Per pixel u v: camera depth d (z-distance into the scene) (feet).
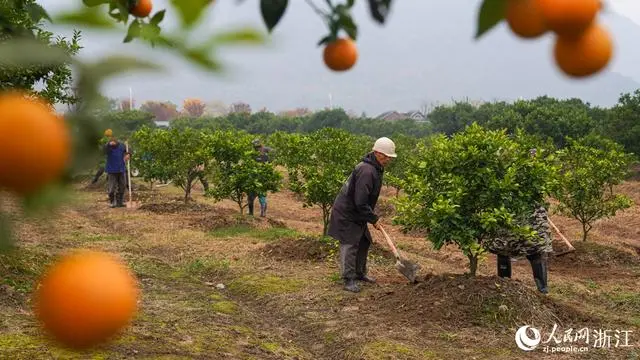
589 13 2.43
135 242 32.32
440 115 132.57
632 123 77.00
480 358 16.53
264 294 22.68
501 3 2.51
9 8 4.34
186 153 47.50
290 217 50.42
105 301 2.08
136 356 14.08
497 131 22.09
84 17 2.23
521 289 20.38
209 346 15.90
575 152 36.68
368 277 24.38
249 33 2.13
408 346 17.04
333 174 31.96
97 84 1.90
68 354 13.39
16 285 17.92
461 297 19.80
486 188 21.11
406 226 22.29
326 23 3.84
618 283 28.04
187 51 2.11
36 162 1.77
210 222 39.09
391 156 22.18
